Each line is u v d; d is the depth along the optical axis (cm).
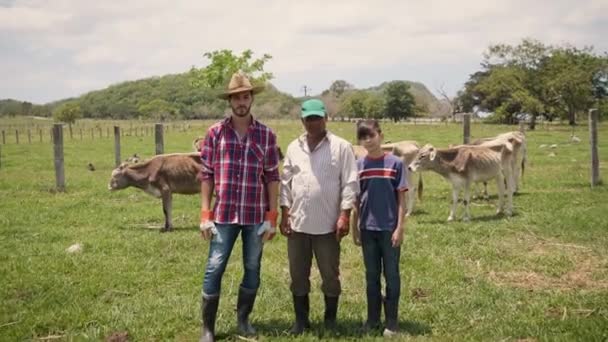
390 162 569
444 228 1109
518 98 6194
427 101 12575
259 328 607
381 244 571
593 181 1600
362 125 564
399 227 559
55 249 974
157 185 1141
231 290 746
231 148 550
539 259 873
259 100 10850
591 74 6550
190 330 607
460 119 9331
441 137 4200
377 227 564
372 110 10469
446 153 1201
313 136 557
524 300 688
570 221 1119
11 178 2053
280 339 568
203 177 562
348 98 10931
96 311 662
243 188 550
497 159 1212
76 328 621
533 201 1392
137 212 1359
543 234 1038
